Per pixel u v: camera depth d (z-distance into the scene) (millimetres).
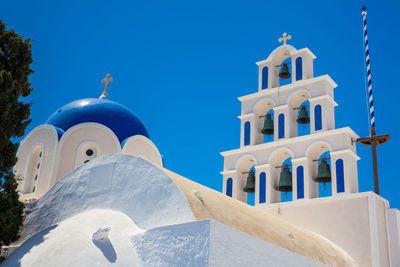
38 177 22047
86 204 14789
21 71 16719
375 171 22453
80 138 22938
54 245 12539
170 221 13156
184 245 11953
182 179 15906
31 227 15305
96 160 15602
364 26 26469
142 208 13820
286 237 15938
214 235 11828
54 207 15289
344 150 21672
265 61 25578
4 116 15242
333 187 21500
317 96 23203
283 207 22109
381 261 19766
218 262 11633
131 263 12094
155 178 14172
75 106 24828
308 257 15656
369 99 24328
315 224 21219
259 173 23375
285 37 25578
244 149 24188
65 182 15758
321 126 22766
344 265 17812
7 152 15445
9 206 14969
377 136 22359
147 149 25062
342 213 20891
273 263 13453
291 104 24266
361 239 20172
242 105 25375
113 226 13211
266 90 24703
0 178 15195
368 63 25406
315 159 23141
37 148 23172
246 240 12805
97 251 12148
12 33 17109
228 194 23875
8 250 14758
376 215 20406
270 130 24562
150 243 12422
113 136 23469
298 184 22266
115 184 14734
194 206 13570
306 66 24234
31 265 12234
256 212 17312
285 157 24094
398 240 20516
